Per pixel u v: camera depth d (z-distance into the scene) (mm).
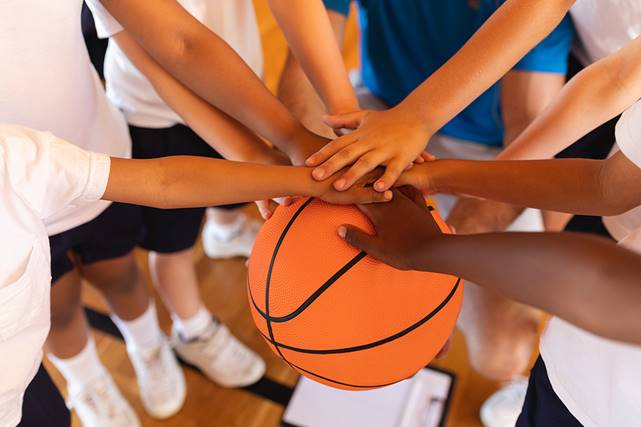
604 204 794
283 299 813
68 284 1341
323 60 1033
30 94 941
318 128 1200
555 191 830
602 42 1208
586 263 488
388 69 1530
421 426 1514
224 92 980
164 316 1827
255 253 878
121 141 1223
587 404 828
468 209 1274
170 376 1620
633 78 963
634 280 471
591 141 1344
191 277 1578
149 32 965
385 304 782
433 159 941
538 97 1268
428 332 822
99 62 1369
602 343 774
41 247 767
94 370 1542
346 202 820
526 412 978
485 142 1547
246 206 2100
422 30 1411
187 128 1339
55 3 904
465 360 1667
